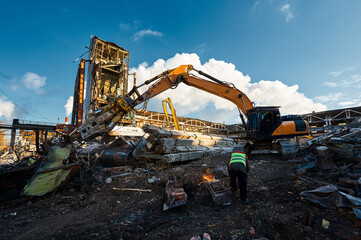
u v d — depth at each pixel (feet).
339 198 10.62
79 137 27.32
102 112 24.95
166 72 29.76
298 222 9.96
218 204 12.59
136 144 31.58
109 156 26.50
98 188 18.11
